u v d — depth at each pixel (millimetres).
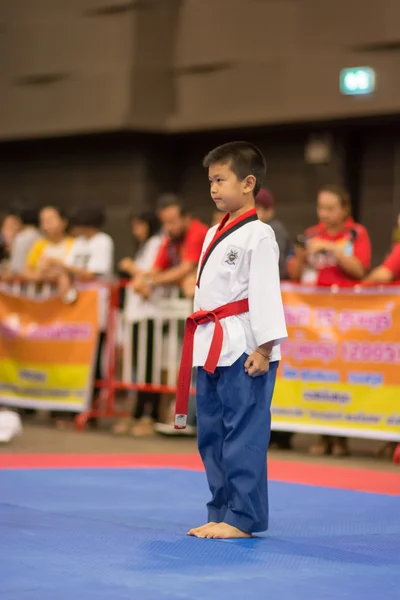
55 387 9844
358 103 12141
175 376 9117
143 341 9273
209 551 4133
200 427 4594
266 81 12820
